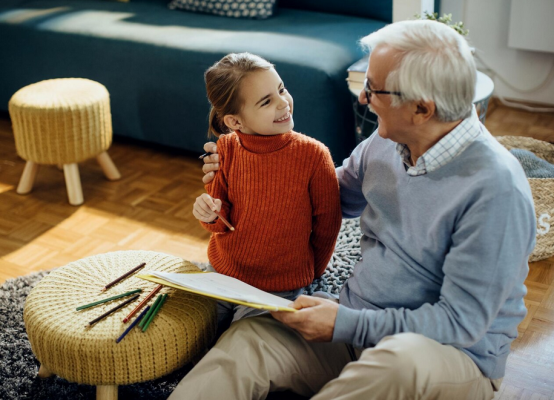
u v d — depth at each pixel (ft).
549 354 5.36
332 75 7.61
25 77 9.72
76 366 4.34
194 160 9.07
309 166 4.64
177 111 8.70
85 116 7.72
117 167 8.88
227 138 4.87
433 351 3.67
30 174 8.15
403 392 3.60
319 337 4.00
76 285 4.79
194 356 4.57
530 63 9.82
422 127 3.85
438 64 3.60
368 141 4.62
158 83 8.64
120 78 8.90
